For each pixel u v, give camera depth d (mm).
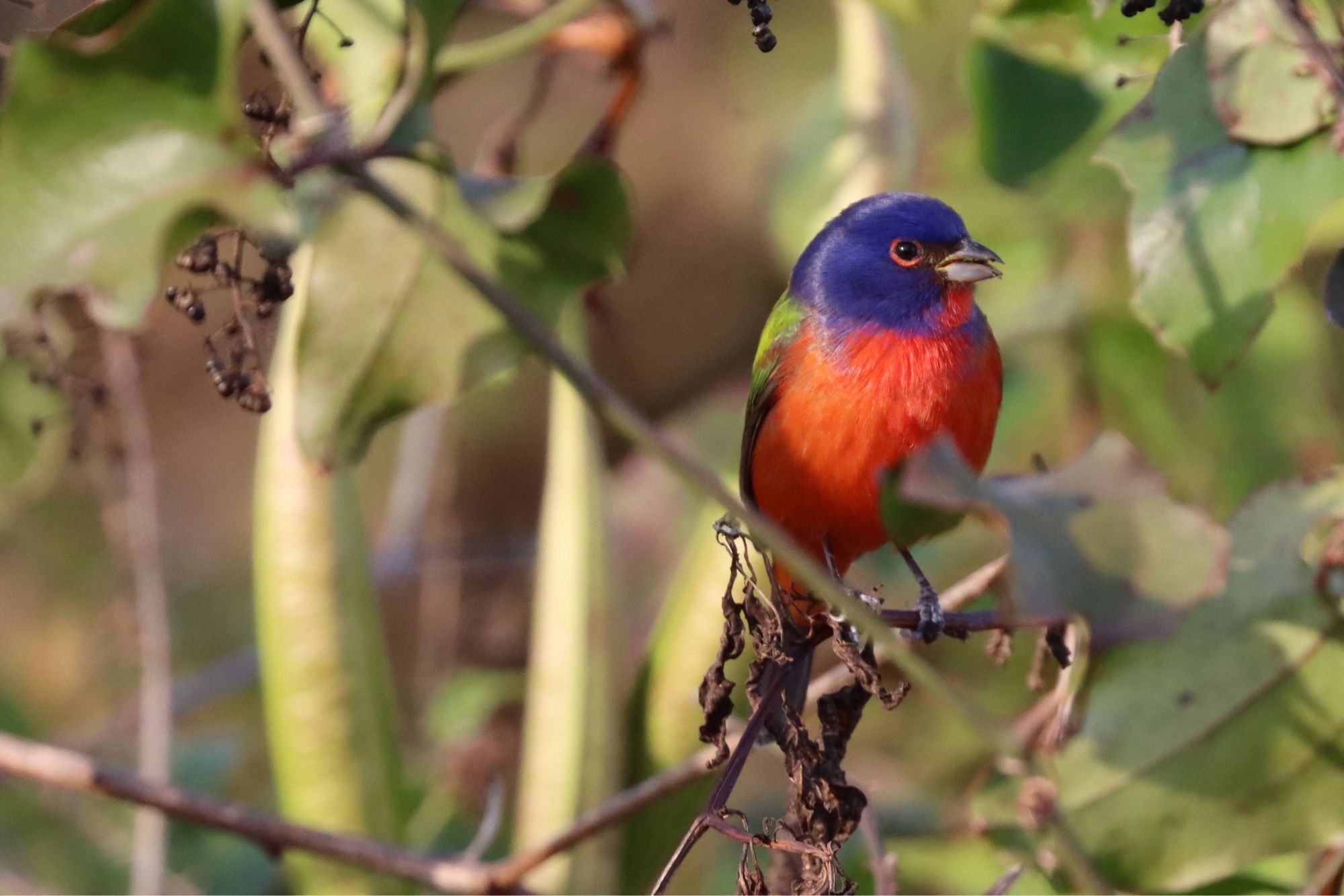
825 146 12258
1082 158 11281
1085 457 5531
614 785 10617
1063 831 6160
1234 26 6941
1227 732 6961
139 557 10969
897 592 13352
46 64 5555
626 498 15914
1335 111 6707
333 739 10344
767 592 10391
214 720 16703
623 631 10883
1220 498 12195
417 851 8758
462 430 18859
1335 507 7102
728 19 17422
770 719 6473
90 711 15727
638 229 17812
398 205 5793
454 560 15148
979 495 5305
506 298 5629
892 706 6336
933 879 10930
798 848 5980
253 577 18672
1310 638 6969
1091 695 7004
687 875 12055
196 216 5801
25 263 5613
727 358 18312
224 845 13164
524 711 13812
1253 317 6805
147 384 18719
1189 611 6680
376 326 7430
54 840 13172
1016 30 9547
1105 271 12703
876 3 11023
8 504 12203
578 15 10391
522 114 11164
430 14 6773
